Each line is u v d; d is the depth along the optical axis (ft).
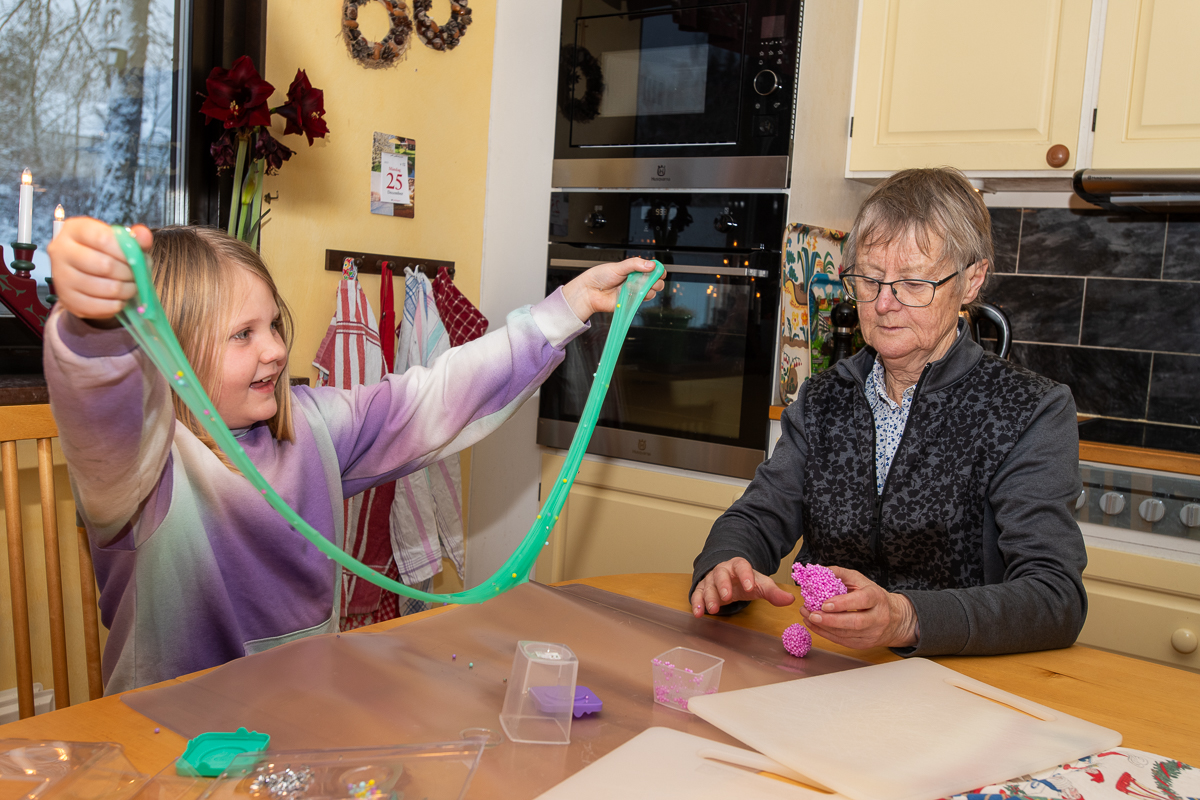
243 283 3.08
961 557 3.86
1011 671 2.94
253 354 3.12
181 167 6.25
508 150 7.98
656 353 7.19
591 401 2.66
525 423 7.89
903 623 2.90
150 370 2.45
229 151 5.55
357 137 6.99
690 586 3.67
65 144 5.64
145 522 3.01
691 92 6.84
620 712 2.39
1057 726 2.40
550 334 3.71
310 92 5.73
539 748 2.14
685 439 7.07
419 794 1.87
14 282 5.09
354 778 1.92
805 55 6.47
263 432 3.39
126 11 5.83
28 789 1.86
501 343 3.73
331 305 6.95
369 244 7.18
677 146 6.95
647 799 1.88
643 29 7.02
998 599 3.08
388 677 2.52
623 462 7.45
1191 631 5.70
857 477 4.10
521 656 2.25
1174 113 6.26
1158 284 7.29
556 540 7.80
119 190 5.93
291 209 6.57
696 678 2.44
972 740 2.26
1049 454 3.62
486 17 7.93
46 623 5.54
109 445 2.49
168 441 2.75
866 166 7.43
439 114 7.62
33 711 3.78
